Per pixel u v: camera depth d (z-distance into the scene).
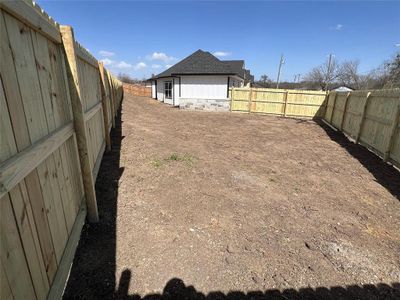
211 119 12.23
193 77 18.11
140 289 2.04
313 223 3.18
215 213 3.25
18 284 1.24
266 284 2.19
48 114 1.86
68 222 2.22
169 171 4.58
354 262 2.54
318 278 2.30
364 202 3.85
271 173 4.87
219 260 2.43
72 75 2.42
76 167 2.60
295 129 10.36
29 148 1.43
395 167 5.59
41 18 1.73
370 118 7.12
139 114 12.73
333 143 7.90
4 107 1.21
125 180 4.07
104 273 2.17
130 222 2.93
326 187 4.35
